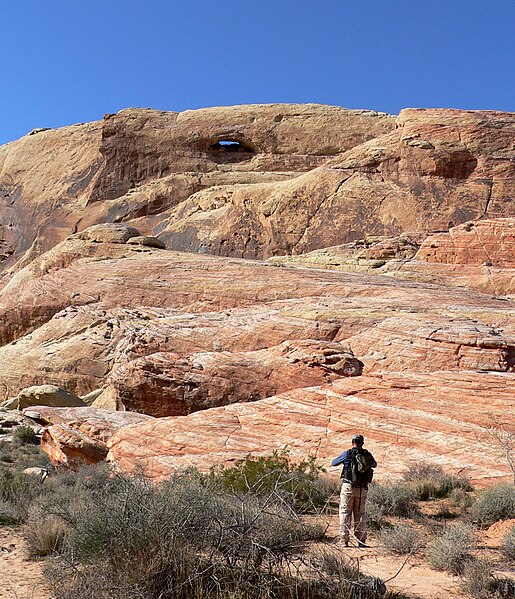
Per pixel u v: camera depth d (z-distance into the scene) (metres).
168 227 51.41
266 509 6.96
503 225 32.91
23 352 32.09
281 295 28.30
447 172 42.72
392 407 15.81
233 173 61.06
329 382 20.31
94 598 5.40
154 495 6.45
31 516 8.89
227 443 15.69
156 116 66.12
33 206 75.19
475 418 14.76
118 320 31.03
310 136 62.19
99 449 18.05
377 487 10.98
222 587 5.67
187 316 27.55
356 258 35.94
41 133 83.19
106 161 65.88
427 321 21.19
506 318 21.72
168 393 22.45
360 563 7.40
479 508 9.98
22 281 40.28
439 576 6.96
